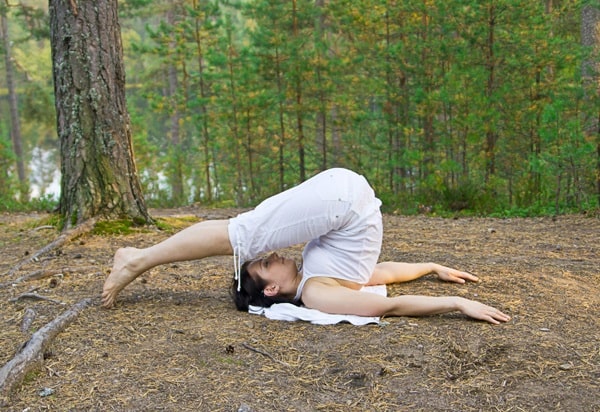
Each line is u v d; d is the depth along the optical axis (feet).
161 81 94.12
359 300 10.82
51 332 9.98
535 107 38.19
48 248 16.63
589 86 28.40
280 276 11.41
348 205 10.97
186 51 60.59
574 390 8.18
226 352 9.47
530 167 32.37
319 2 57.26
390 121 48.49
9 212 30.94
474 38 37.27
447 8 37.65
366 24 48.65
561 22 50.37
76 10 18.65
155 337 10.15
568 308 11.45
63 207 20.31
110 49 19.10
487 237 19.62
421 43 42.70
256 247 11.26
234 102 48.16
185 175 60.64
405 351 9.38
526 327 10.34
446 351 9.34
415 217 27.12
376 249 11.58
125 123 19.58
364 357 9.20
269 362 9.13
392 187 46.98
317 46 43.65
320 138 57.31
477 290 12.66
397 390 8.26
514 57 38.14
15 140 82.64
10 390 8.24
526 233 20.51
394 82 49.70
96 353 9.48
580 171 28.30
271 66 46.14
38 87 85.51
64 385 8.48
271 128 51.78
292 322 10.89
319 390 8.30
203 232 11.32
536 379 8.49
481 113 34.83
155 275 14.12
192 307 11.82
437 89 45.03
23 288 13.11
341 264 11.30
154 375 8.74
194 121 57.06
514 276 13.74
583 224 22.25
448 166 32.63
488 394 8.11
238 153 51.06
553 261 15.44
